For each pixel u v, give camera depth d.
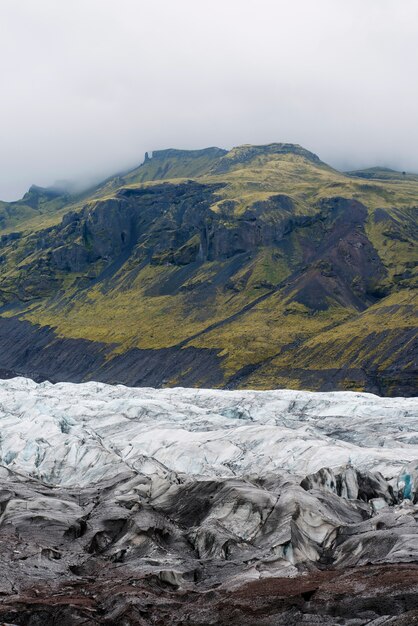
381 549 67.62
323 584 57.56
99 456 124.94
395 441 132.38
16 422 151.75
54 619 56.12
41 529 81.44
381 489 96.81
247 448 129.25
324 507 82.69
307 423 153.88
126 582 63.41
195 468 124.44
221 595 58.94
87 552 76.75
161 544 77.62
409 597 51.97
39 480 115.62
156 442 137.38
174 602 58.03
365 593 53.75
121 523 83.25
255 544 75.06
